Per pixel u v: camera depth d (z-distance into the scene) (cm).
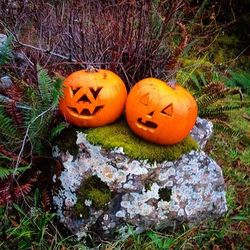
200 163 272
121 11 304
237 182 329
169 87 256
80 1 339
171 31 319
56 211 262
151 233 262
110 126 265
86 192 251
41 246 248
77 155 257
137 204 254
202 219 276
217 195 280
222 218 286
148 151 255
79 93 253
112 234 256
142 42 296
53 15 342
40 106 263
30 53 318
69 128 267
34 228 255
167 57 310
